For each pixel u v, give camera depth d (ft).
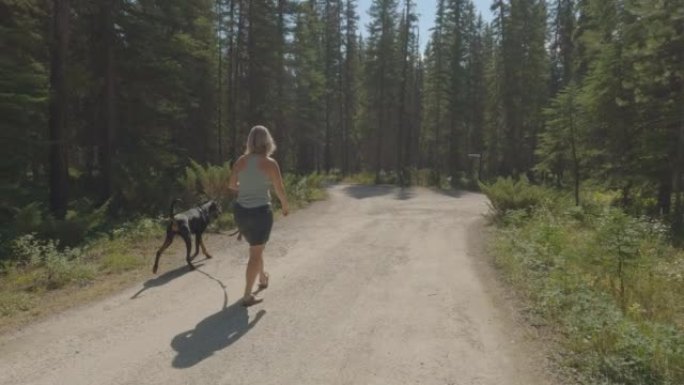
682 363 14.24
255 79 107.86
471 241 39.14
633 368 14.11
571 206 56.13
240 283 24.02
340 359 15.15
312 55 138.41
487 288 23.77
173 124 72.33
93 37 55.83
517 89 140.15
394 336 17.15
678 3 49.96
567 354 15.60
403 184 135.54
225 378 13.78
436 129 169.78
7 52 42.93
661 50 53.31
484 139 166.30
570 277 23.75
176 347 15.96
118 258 28.58
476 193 112.68
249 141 19.88
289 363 14.82
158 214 50.16
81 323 18.26
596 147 67.92
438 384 13.61
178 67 63.77
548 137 77.20
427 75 179.52
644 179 60.90
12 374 14.01
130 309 19.90
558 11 149.89
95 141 59.67
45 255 28.96
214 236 38.19
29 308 20.17
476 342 16.66
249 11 104.83
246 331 17.43
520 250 31.42
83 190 59.62
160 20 60.13
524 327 18.16
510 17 140.15
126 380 13.62
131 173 59.88
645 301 21.99
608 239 24.80
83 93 54.08
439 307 20.56
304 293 22.31
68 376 13.88
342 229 44.39
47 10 46.91
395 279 25.39
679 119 55.62
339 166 231.30
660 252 33.17
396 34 155.94
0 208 41.57
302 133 155.12
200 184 58.49
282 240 37.29
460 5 149.79
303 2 115.96
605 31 68.64
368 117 175.32
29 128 45.85
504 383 13.71
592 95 67.00
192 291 22.59
